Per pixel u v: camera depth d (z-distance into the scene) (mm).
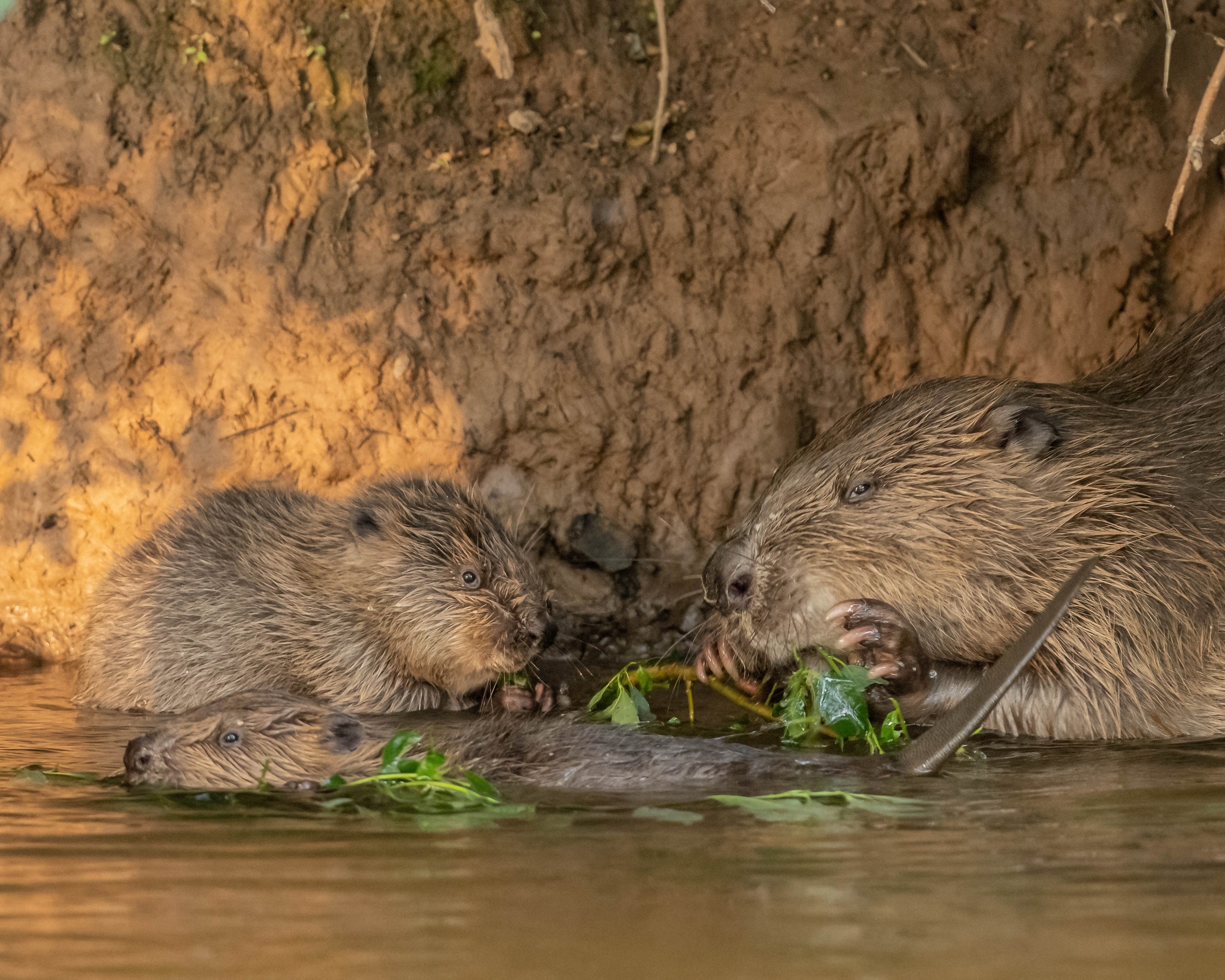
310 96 12094
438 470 12016
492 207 11914
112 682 10148
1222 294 10375
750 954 3900
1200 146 8203
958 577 8797
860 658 8742
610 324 12039
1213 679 8555
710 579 9180
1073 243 12023
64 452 12109
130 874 4980
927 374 12156
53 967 3875
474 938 4082
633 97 12359
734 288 12055
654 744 7543
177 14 12062
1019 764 7426
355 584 10250
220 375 12070
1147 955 3865
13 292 12070
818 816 5961
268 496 10969
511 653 9977
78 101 11930
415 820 6012
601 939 4055
